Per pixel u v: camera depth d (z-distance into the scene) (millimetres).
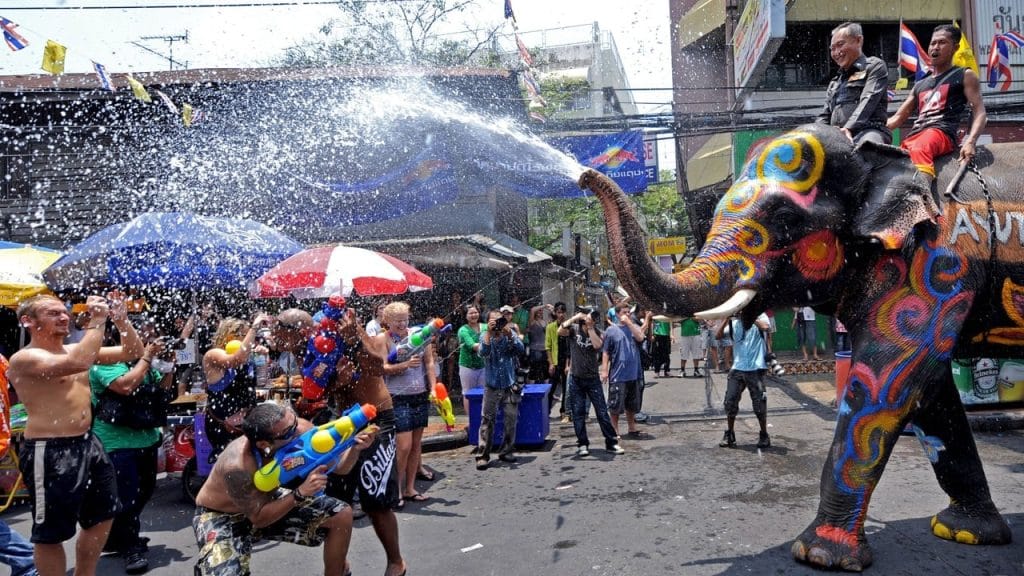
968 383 7652
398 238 10367
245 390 5023
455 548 4391
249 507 2818
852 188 3615
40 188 9789
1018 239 3582
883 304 3580
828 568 3574
